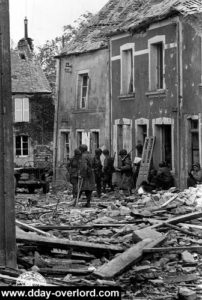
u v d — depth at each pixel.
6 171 11.81
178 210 20.09
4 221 11.82
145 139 32.50
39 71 59.22
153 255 13.87
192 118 29.30
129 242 15.41
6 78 11.76
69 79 41.69
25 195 34.62
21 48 60.81
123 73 35.31
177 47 30.23
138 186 31.73
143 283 12.12
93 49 38.34
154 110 32.31
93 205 25.11
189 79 29.53
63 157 42.97
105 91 37.38
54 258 13.73
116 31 34.94
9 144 11.81
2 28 11.72
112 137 36.53
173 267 13.35
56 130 43.34
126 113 35.06
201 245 15.41
